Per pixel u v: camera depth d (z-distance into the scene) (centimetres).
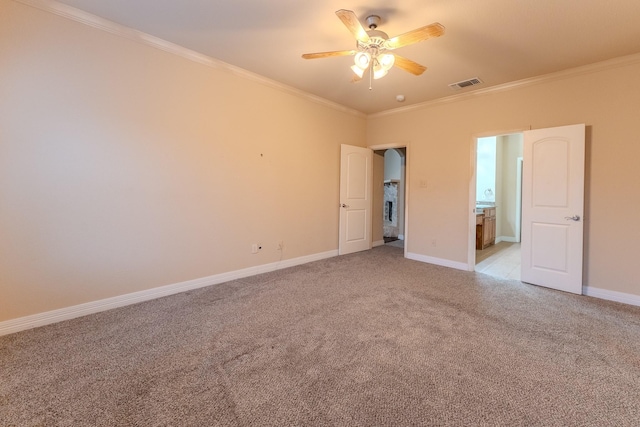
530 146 351
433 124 452
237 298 299
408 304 286
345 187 502
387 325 241
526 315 263
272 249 403
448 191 438
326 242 483
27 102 226
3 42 216
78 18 243
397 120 497
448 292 322
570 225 323
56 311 244
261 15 243
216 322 245
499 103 384
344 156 495
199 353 199
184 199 315
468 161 416
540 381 172
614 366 187
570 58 303
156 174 294
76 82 246
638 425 139
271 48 300
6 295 224
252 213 377
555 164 332
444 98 434
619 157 302
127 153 275
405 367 185
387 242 639
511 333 229
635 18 233
